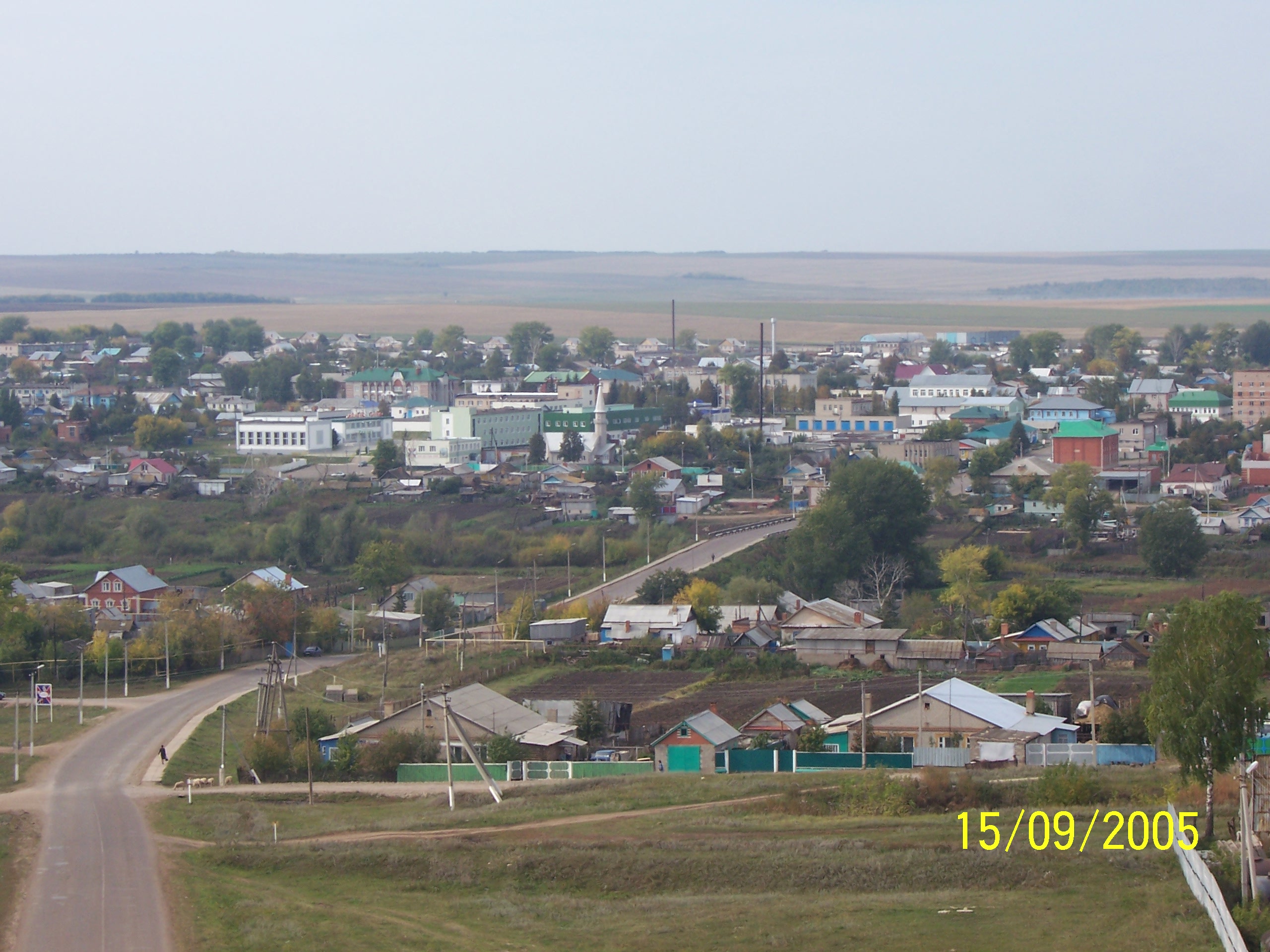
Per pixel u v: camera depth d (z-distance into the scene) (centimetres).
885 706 9862
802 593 15800
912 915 5600
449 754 7738
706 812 7175
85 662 12500
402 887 6391
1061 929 5316
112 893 6191
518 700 10831
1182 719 5750
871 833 6669
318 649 13912
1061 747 8038
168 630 13062
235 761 9569
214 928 5719
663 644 12950
